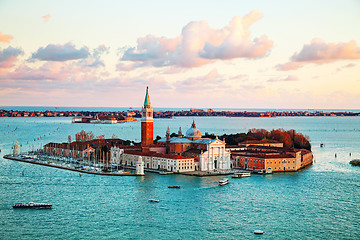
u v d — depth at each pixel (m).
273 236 177.38
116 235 176.62
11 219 195.88
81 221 194.12
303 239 174.62
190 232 181.00
